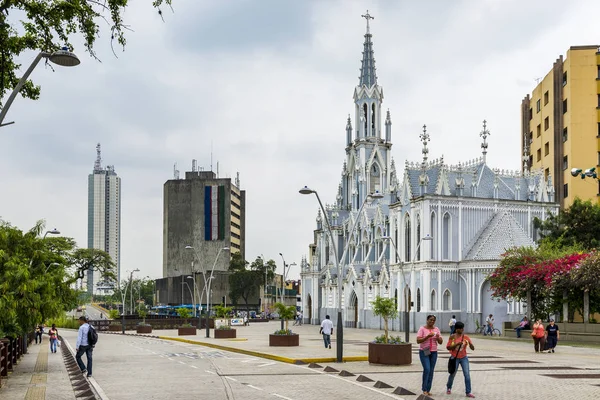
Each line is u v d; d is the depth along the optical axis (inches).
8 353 1323.8
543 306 2534.5
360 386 1014.4
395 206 3548.2
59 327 4933.6
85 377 1152.2
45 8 939.3
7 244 1373.0
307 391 962.1
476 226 3326.8
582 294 2319.1
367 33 4884.4
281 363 1462.8
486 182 3442.4
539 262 2390.5
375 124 4773.6
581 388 985.5
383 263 3666.3
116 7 918.4
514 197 3449.8
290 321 5502.0
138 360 1603.1
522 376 1149.1
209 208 7711.6
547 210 3280.0
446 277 3223.4
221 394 924.6
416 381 1070.4
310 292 4798.2
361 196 4611.2
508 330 2541.8
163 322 4168.3
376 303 1407.5
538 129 4060.0
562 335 2226.9
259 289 7027.6
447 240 3280.0
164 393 940.6
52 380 1159.6
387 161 4714.6
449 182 3346.5
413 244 3331.7
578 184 3540.8
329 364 1395.2
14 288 1262.3
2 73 1002.7
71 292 1920.5
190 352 1925.4
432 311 3198.8
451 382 907.4
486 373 1200.2
